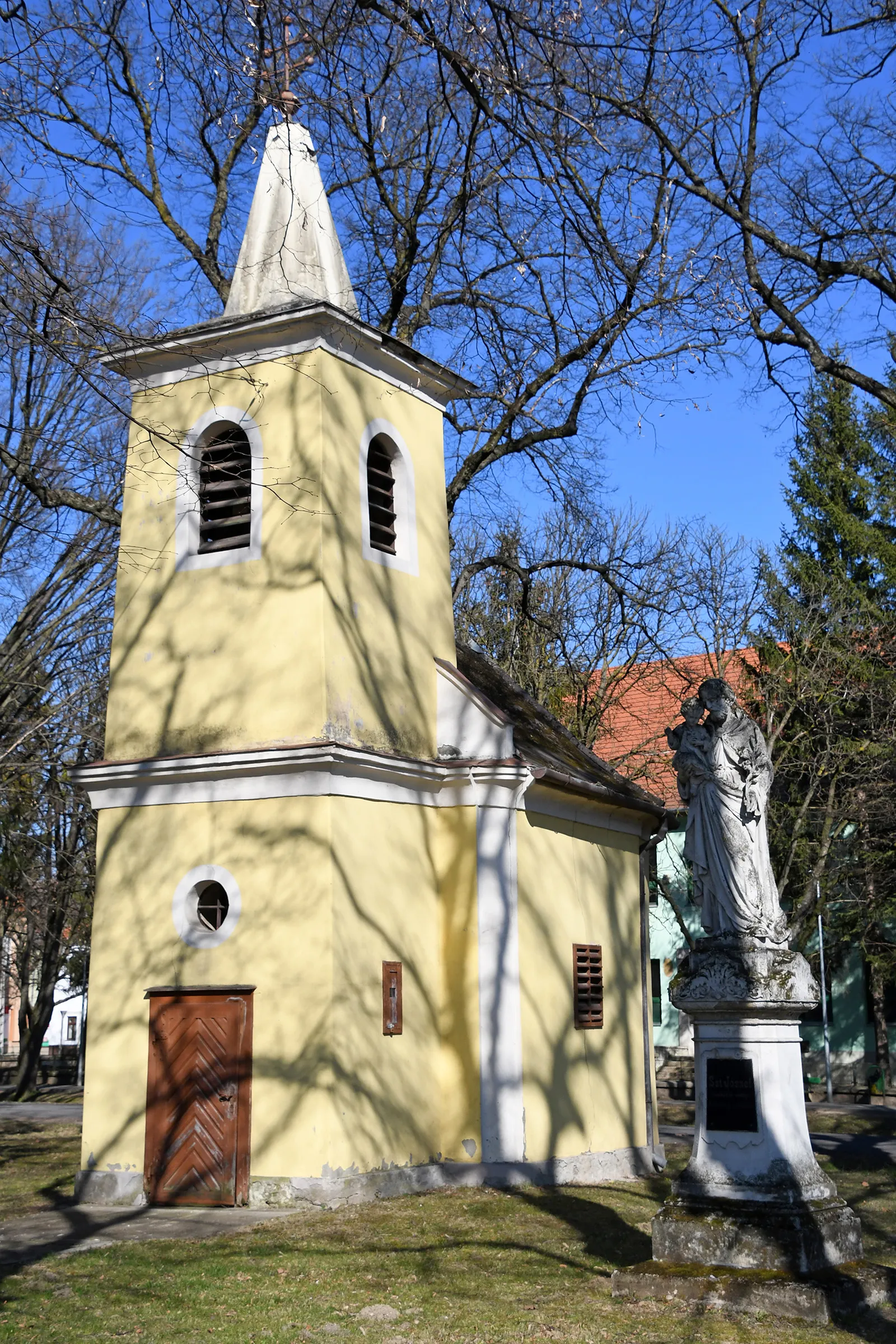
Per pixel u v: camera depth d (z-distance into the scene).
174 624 15.48
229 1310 9.45
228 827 14.54
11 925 34.41
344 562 15.10
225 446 15.61
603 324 17.14
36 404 21.64
